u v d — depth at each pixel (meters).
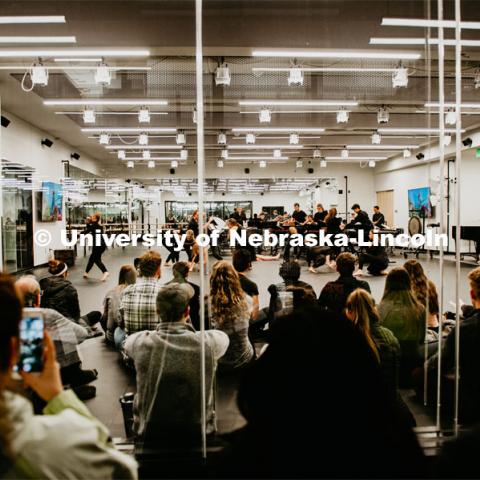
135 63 6.55
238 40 5.01
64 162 13.00
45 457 0.78
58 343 3.08
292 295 3.60
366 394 0.70
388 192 17.48
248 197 23.80
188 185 20.61
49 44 5.01
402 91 7.98
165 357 2.16
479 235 10.34
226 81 6.22
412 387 3.18
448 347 2.54
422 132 11.59
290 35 5.07
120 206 17.05
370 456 0.69
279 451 0.68
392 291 3.26
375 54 5.37
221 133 11.32
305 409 0.69
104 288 8.07
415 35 4.87
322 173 18.34
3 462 0.75
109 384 3.49
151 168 17.47
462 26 4.50
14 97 8.29
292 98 8.13
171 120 10.26
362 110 9.45
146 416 2.16
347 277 3.71
